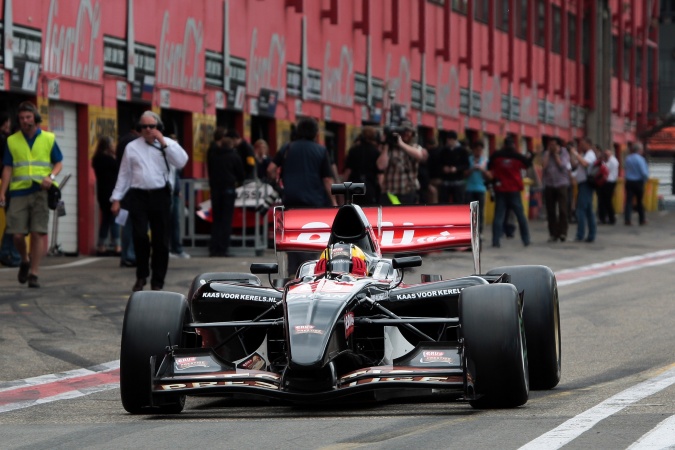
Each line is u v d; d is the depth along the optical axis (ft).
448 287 99.76
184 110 304.30
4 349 138.21
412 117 434.71
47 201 191.62
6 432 88.94
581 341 142.20
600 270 241.96
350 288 96.94
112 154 255.09
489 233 370.53
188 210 272.51
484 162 333.62
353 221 108.06
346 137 390.63
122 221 186.09
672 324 155.53
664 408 89.92
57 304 174.91
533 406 93.76
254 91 335.88
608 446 74.43
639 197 444.14
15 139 191.31
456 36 472.85
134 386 93.61
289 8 354.95
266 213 267.80
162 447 79.20
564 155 354.74
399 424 85.76
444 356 91.40
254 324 95.04
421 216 126.31
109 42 273.75
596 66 627.05
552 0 572.51
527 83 542.98
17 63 242.17
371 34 405.59
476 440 77.87
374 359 102.68
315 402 97.19
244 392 90.33
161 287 183.01
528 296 106.52
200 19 310.04
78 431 87.71
